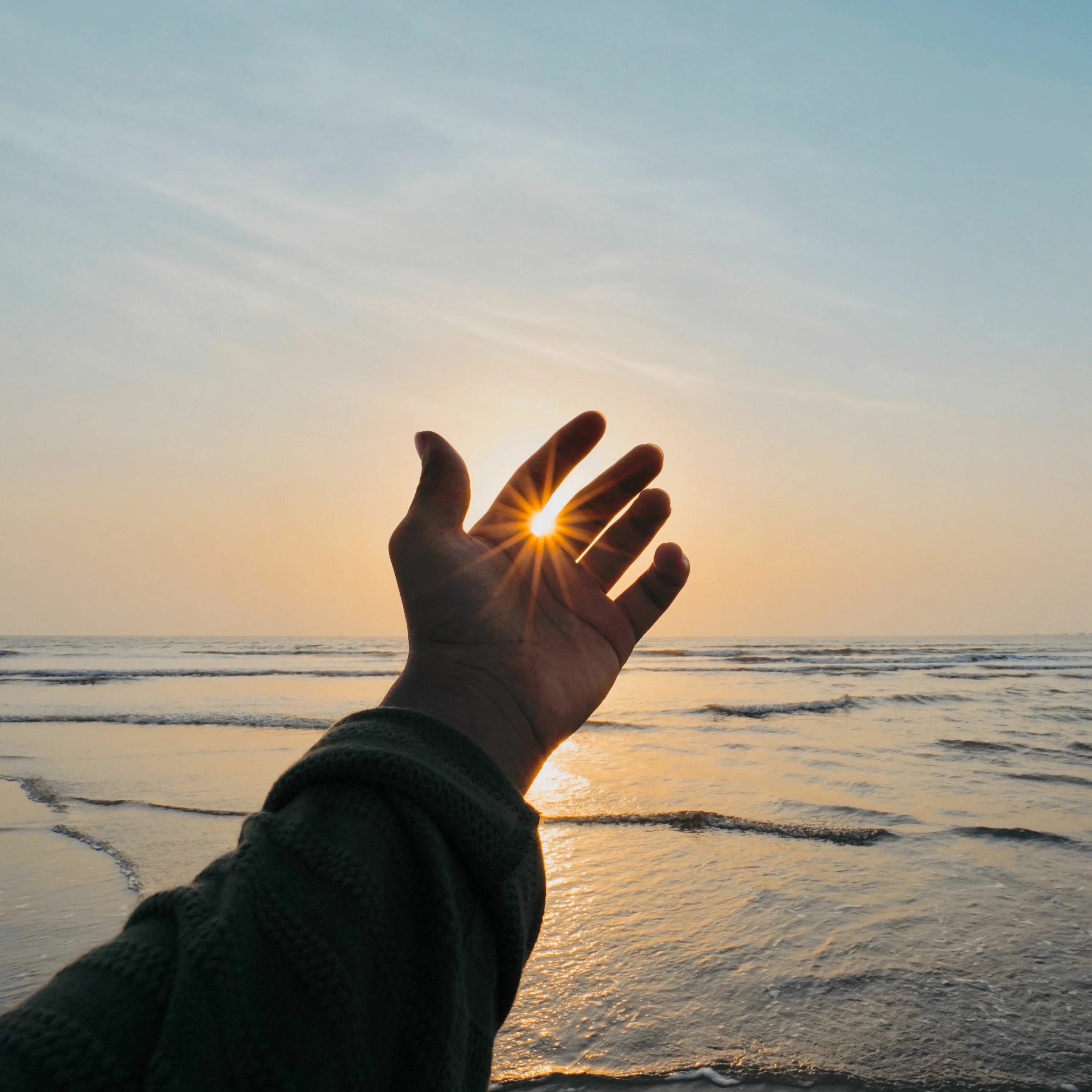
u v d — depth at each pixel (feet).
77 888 14.29
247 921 2.11
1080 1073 8.11
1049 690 63.46
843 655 163.53
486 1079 2.38
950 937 11.69
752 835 17.58
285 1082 1.93
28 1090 1.71
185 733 35.50
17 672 91.56
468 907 2.48
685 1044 8.57
